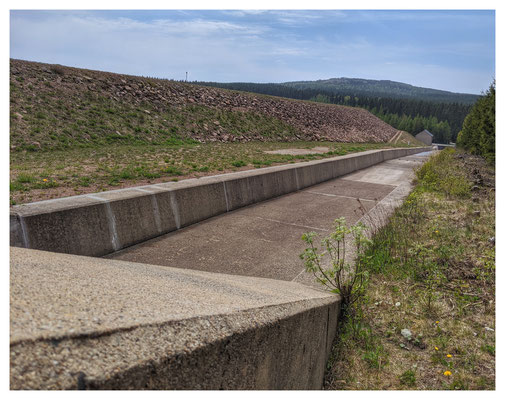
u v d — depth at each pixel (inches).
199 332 70.8
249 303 97.4
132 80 973.8
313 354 120.7
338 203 416.8
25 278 81.2
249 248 248.8
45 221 177.3
